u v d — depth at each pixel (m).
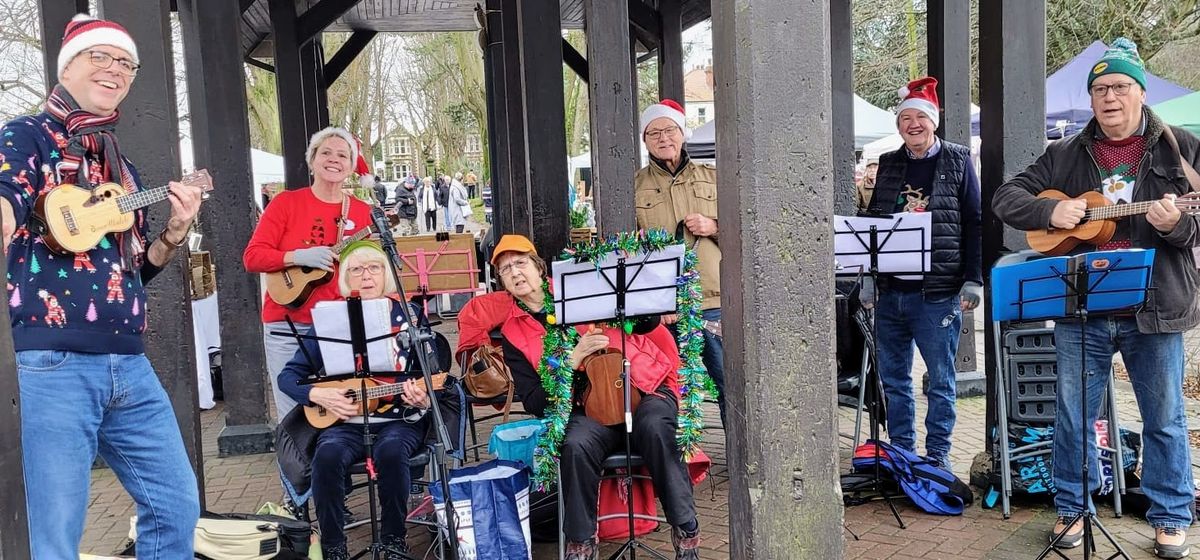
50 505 2.40
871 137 12.05
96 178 2.55
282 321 4.46
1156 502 3.64
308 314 4.43
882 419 5.02
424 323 3.78
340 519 3.49
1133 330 3.57
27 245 2.40
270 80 19.45
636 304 3.54
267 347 4.51
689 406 3.54
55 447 2.40
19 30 14.10
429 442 3.67
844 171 6.26
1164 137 3.50
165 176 3.45
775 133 2.42
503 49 8.36
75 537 2.48
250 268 4.37
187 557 2.76
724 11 2.46
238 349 5.73
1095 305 3.45
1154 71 16.84
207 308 7.17
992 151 4.40
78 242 2.43
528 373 3.72
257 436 5.72
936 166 4.55
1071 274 3.38
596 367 3.51
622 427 3.57
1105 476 4.08
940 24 6.02
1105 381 3.71
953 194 4.49
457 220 23.23
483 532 3.38
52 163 2.43
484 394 4.64
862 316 4.66
